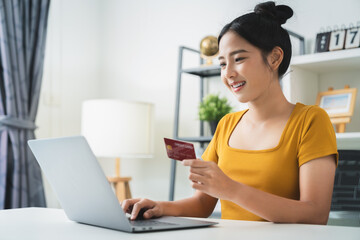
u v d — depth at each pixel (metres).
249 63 1.11
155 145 3.21
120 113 2.72
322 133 1.10
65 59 3.31
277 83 1.20
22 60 2.76
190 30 3.08
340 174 1.57
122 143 2.71
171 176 2.78
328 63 2.22
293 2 2.55
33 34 2.86
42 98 3.12
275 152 1.15
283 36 1.17
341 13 2.41
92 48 3.54
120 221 0.81
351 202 1.53
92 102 2.78
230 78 1.14
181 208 1.21
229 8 2.88
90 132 2.76
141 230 0.80
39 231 0.84
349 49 2.09
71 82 3.34
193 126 2.99
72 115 3.34
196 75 2.87
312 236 0.73
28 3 2.83
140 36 3.37
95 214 0.88
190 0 3.09
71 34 3.36
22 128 2.71
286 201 0.96
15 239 0.75
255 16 1.14
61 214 1.13
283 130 1.16
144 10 3.36
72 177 0.88
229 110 2.56
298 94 2.29
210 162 0.91
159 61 3.25
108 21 3.55
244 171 1.19
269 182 1.14
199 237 0.74
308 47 2.51
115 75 3.49
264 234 0.76
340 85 2.42
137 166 3.29
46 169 0.97
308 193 1.04
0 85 2.65
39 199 2.77
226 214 1.23
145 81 3.31
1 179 2.59
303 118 1.15
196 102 2.98
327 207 1.02
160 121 3.20
